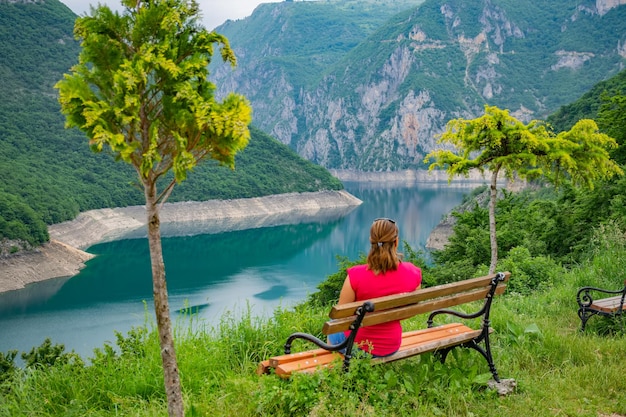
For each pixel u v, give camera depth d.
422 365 4.72
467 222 29.11
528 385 4.81
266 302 78.25
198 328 6.09
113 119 3.18
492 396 4.59
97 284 97.12
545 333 6.22
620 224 13.48
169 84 3.26
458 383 4.57
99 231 159.62
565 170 16.39
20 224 110.25
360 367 4.22
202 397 4.43
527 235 21.53
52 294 89.94
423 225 193.12
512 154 15.63
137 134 3.30
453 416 4.16
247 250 137.75
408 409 4.17
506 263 12.53
